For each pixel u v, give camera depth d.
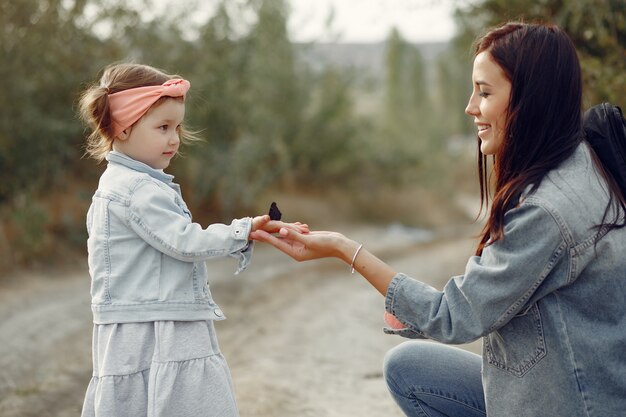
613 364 1.94
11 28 10.48
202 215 16.48
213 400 2.34
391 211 23.81
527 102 2.03
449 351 2.53
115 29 12.45
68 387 4.81
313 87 21.27
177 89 2.42
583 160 2.02
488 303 1.99
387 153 25.02
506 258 1.96
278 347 5.93
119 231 2.37
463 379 2.46
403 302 2.15
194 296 2.39
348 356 5.64
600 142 2.06
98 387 2.29
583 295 1.96
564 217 1.91
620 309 1.96
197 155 15.45
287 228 2.39
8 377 5.04
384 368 2.57
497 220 2.01
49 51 10.90
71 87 11.25
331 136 22.14
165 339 2.30
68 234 11.59
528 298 1.97
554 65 2.03
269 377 4.91
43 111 11.19
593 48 5.96
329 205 22.30
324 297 8.88
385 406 4.32
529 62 2.03
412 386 2.50
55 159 11.20
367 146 24.02
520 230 1.95
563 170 2.00
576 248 1.92
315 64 21.41
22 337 6.32
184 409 2.29
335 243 2.32
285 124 20.56
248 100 16.19
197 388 2.32
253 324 7.04
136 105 2.38
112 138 2.46
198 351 2.36
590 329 1.96
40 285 9.15
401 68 36.22
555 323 1.97
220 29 14.95
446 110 37.06
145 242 2.37
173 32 13.84
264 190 18.86
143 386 2.30
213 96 14.73
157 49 13.37
